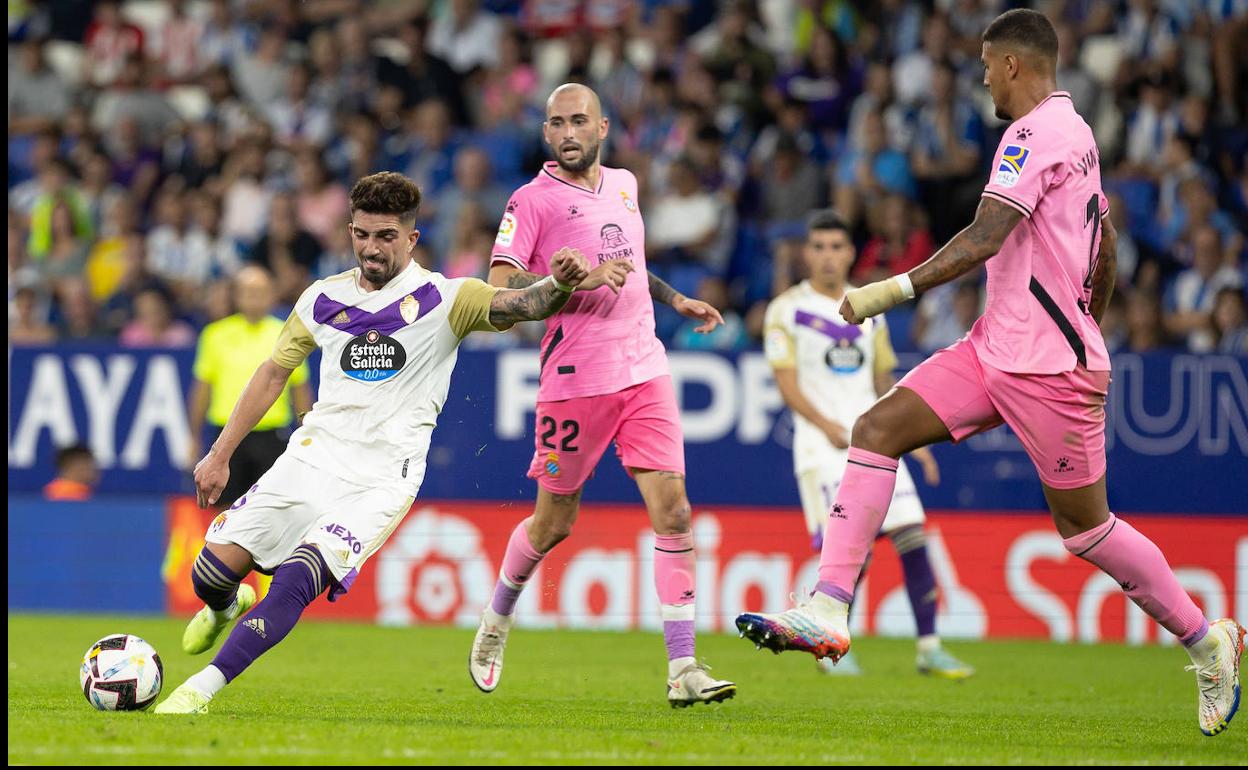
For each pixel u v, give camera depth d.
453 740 16.67
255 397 19.36
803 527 41.31
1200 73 53.94
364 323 19.12
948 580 41.06
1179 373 40.72
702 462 41.72
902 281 17.83
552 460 22.38
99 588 43.25
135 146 59.25
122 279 54.03
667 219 52.59
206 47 62.97
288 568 18.56
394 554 42.09
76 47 65.06
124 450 43.62
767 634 17.89
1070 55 53.50
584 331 21.95
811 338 30.70
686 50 58.12
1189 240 50.00
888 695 26.61
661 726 19.47
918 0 56.53
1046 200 17.95
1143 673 32.44
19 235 56.56
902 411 18.64
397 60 59.53
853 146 53.72
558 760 15.08
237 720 18.30
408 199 18.92
